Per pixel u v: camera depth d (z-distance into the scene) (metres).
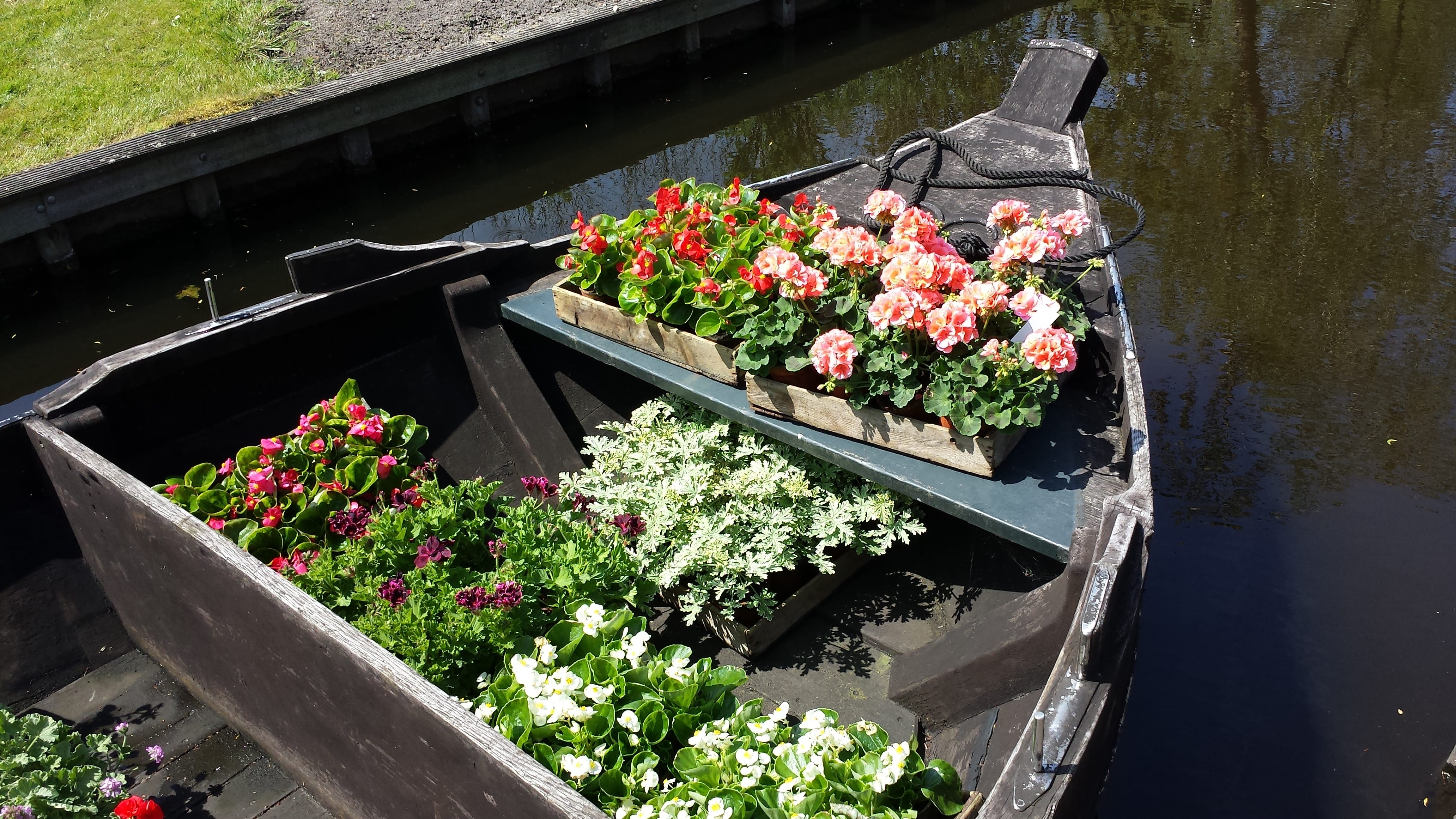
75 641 2.84
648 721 2.05
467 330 3.30
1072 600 2.08
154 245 6.75
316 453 2.84
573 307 3.10
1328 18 9.41
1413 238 5.82
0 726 2.44
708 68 9.56
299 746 2.40
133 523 2.49
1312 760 3.06
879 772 1.95
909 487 2.37
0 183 5.97
